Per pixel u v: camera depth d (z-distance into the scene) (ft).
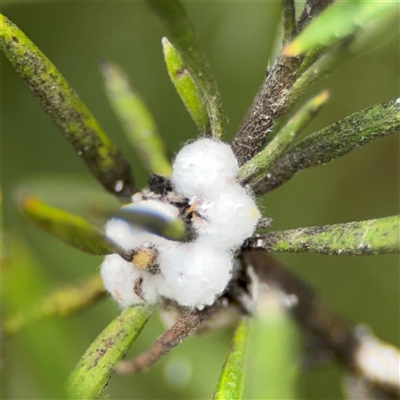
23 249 0.25
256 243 0.28
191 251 0.28
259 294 0.29
